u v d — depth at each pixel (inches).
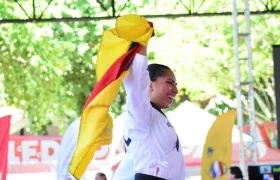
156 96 184.2
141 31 170.9
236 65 613.0
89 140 167.2
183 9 886.4
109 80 168.4
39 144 708.0
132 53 169.9
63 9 884.0
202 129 714.2
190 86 1094.4
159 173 176.2
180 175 181.6
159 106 185.2
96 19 693.9
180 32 1056.2
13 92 960.9
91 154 168.7
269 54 1036.5
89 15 900.6
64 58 994.7
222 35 1046.4
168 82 184.4
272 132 705.0
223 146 489.4
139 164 177.5
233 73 1069.8
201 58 1066.7
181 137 709.3
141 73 171.8
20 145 703.7
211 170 489.7
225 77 1074.7
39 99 987.9
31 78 968.9
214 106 1120.8
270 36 1024.2
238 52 613.6
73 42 982.4
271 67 1048.2
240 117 610.5
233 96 1117.7
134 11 871.7
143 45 171.3
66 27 967.0
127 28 169.6
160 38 1059.9
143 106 174.1
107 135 170.4
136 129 177.2
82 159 167.9
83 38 979.9
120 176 180.7
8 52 943.0
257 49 1033.5
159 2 876.6
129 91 174.4
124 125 182.2
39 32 959.0
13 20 692.7
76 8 893.8
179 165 181.0
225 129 489.4
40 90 982.4
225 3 947.3
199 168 684.7
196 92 1107.3
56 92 1007.0
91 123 167.9
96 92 169.3
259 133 703.1
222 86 1090.7
